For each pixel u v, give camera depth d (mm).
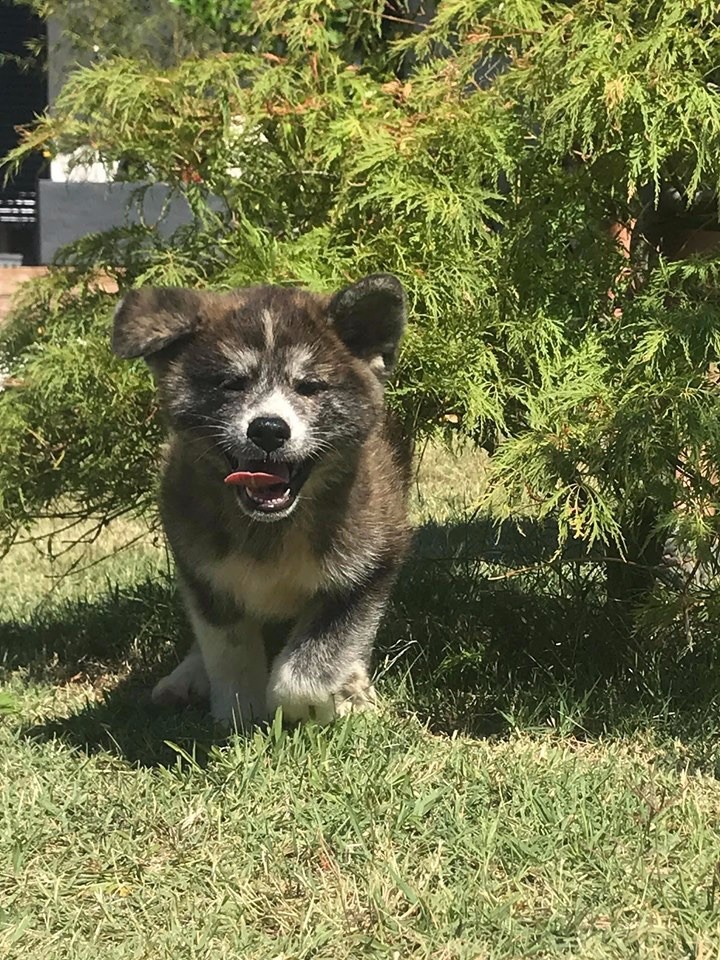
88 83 1578
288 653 1459
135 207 2154
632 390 1438
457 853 1261
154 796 1341
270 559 1442
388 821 1295
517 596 1683
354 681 1490
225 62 1575
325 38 1640
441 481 2203
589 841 1276
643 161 1467
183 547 1465
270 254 1538
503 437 1559
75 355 1583
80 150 1797
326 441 1408
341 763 1373
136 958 1150
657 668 1547
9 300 1825
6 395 1632
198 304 1435
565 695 1517
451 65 1586
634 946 1161
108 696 1592
